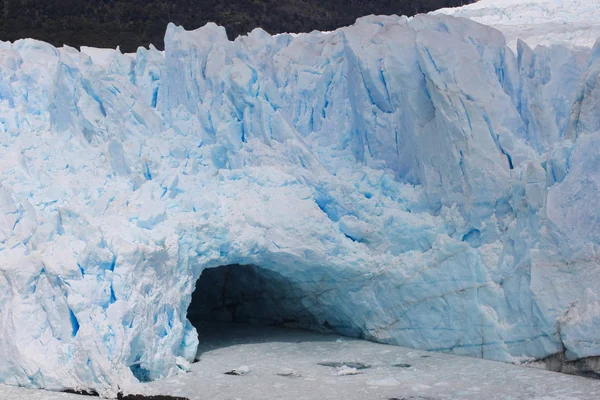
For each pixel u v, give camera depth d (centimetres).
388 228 1202
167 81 1418
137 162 1242
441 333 1131
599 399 873
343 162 1302
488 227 1123
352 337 1264
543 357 1022
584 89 1050
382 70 1254
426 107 1209
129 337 988
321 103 1352
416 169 1234
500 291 1078
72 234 1080
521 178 1101
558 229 1016
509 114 1176
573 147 1034
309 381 998
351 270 1195
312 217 1198
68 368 989
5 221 1103
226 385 985
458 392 927
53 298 1023
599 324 954
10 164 1220
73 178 1227
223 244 1148
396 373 1023
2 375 1018
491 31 1306
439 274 1128
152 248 1046
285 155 1275
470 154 1136
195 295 1488
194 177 1223
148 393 952
